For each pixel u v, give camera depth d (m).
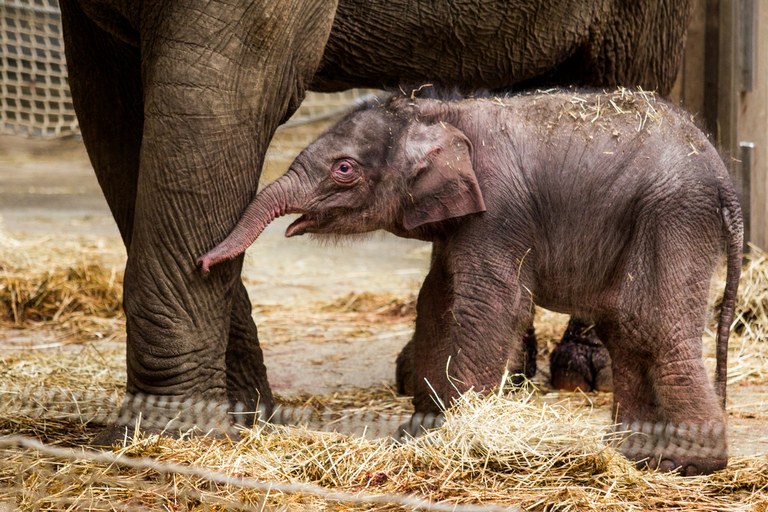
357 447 8.37
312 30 8.82
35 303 16.16
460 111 9.00
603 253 8.80
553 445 8.32
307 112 30.97
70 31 9.84
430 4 10.78
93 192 29.36
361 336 14.96
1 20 25.66
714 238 8.63
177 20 8.27
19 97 25.91
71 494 7.55
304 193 8.77
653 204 8.59
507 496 7.68
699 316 8.55
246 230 8.57
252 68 8.45
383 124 8.88
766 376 12.12
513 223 8.78
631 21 12.00
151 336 8.47
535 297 9.05
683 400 8.48
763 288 14.46
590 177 8.77
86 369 12.14
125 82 9.88
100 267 17.61
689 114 9.23
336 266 20.34
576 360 12.00
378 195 8.87
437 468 8.14
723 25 16.48
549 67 11.73
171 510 7.35
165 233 8.41
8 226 22.92
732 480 8.21
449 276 9.12
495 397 8.41
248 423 9.77
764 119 16.77
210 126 8.32
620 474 8.15
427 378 9.27
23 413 9.87
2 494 7.57
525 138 8.90
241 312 9.89
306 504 7.50
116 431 8.55
